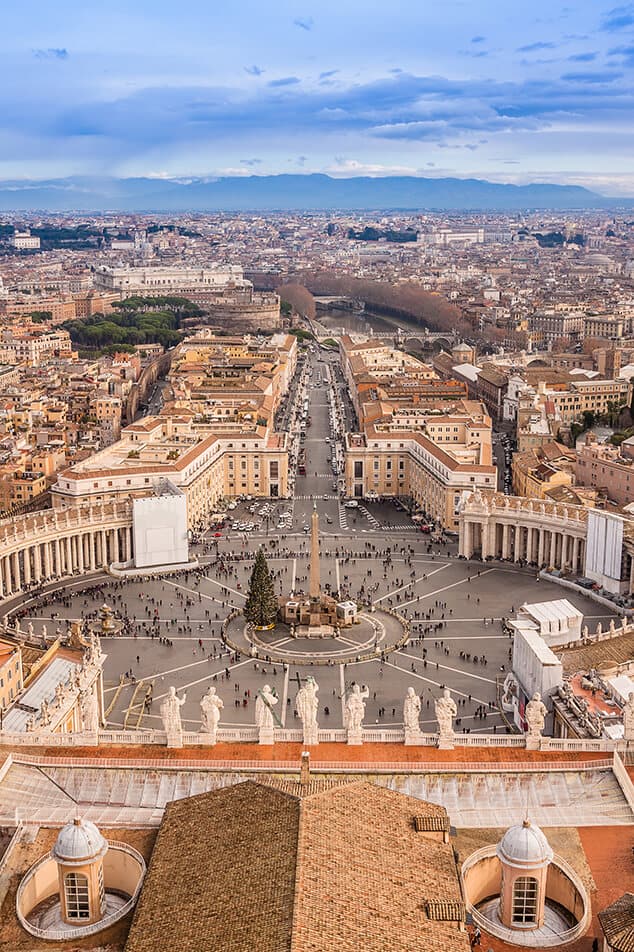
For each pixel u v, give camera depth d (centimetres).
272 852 8812
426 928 8406
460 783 12325
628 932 8744
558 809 11762
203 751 13100
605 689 17750
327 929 7969
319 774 12488
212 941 8075
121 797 12269
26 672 19325
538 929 9594
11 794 12219
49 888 10256
